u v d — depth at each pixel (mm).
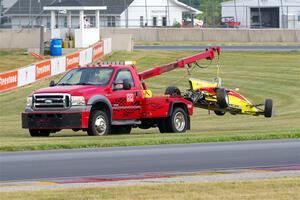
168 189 34656
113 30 192500
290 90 115938
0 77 110375
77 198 32625
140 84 66938
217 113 74188
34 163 45938
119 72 65750
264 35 189875
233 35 190375
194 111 98250
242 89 118062
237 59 150750
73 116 62469
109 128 64500
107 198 32656
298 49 168750
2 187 36375
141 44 179750
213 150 52094
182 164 44875
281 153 50156
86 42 154750
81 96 62844
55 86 65188
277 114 93688
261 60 149500
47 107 63281
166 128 68000
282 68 139500
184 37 191875
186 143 57438
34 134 66000
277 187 35125
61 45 150750
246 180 37375
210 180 37938
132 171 42125
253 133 64250
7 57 148125
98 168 43469
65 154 50344
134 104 65875
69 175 40844
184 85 122500
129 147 54625
